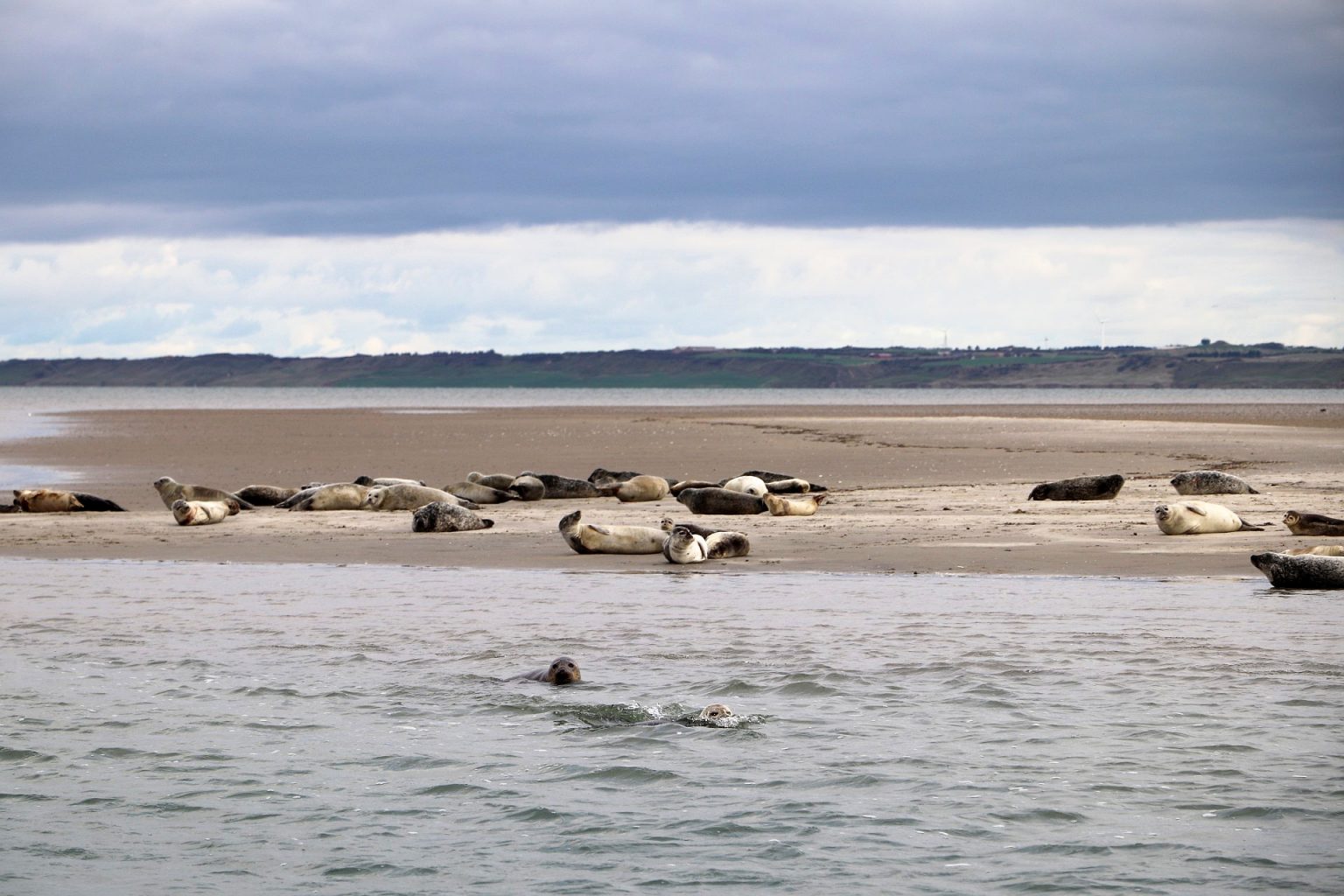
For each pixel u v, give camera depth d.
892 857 16.30
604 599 35.34
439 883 15.76
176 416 176.12
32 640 30.16
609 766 20.19
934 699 23.70
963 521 51.25
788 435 114.12
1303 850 16.28
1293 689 23.89
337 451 100.00
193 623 32.22
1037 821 17.44
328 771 20.14
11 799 18.97
